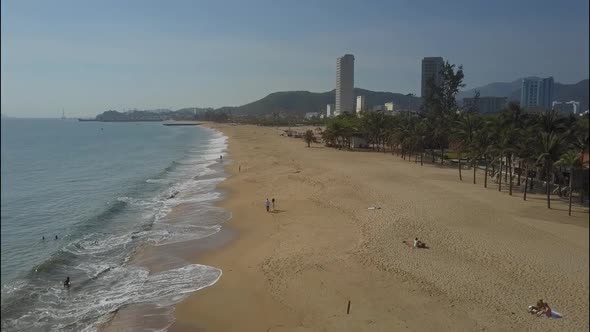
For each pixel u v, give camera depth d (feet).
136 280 94.68
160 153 385.91
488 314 74.13
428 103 429.38
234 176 227.40
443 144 265.34
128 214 152.25
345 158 285.43
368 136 361.30
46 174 268.00
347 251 104.01
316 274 91.76
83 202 181.88
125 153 394.73
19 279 96.12
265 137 535.60
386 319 73.56
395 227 120.47
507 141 164.04
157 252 112.16
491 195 161.99
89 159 347.36
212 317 77.77
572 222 124.77
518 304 77.15
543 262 94.84
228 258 105.91
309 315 76.43
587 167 132.67
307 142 403.34
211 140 546.26
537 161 143.02
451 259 97.71
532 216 131.64
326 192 170.40
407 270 92.12
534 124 174.09
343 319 74.18
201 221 140.36
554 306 75.92
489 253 100.73
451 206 143.23
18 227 144.77
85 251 113.80
